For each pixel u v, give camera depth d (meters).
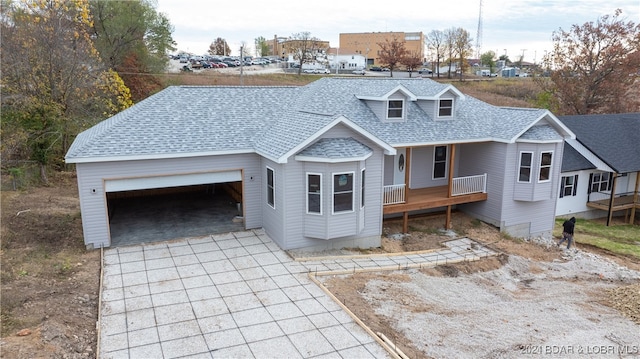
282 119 18.38
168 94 18.42
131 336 9.94
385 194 18.48
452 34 77.56
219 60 83.69
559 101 43.78
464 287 14.14
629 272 17.12
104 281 12.67
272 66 81.12
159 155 15.23
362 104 19.94
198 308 11.28
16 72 24.02
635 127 29.30
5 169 22.44
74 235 16.11
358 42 118.50
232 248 15.52
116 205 20.50
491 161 20.36
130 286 12.40
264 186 16.89
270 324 10.62
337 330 10.42
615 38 38.94
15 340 8.87
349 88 21.23
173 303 11.51
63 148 26.70
